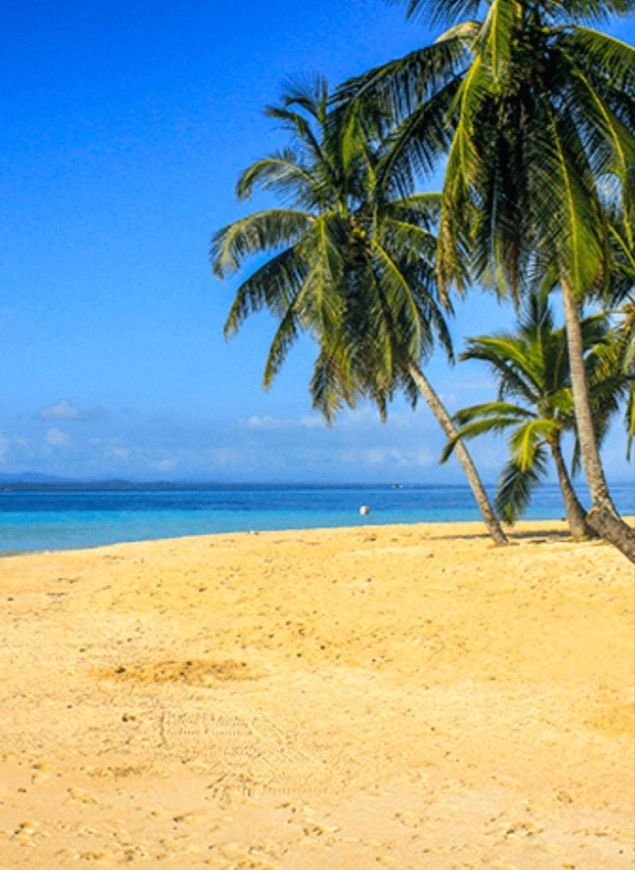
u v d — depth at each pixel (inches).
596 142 442.3
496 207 468.4
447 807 257.1
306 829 238.8
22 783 268.7
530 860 220.4
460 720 340.8
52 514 2282.2
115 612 569.3
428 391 813.2
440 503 3122.5
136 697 372.2
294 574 668.1
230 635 492.1
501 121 448.1
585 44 432.5
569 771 287.7
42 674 408.2
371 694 377.1
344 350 775.1
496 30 366.9
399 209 792.3
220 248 809.5
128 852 220.5
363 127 602.2
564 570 586.2
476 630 469.4
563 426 831.1
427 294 797.2
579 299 431.2
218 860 216.8
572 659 412.2
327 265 698.8
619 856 223.3
